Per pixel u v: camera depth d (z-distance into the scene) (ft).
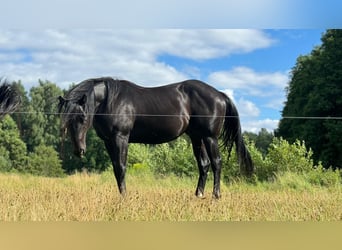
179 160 44.01
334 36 68.64
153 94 24.62
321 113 69.87
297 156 43.16
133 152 56.03
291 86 76.74
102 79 23.95
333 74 68.39
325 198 23.75
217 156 25.43
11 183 32.78
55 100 24.14
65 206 18.62
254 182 37.11
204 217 18.39
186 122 25.29
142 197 21.84
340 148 66.59
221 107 25.64
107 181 35.83
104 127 23.58
